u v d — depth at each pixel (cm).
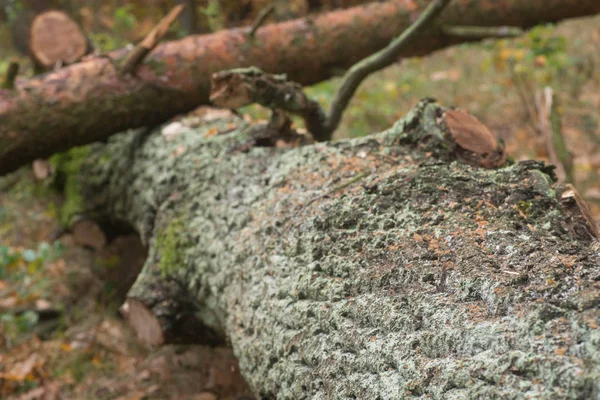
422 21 362
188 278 303
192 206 316
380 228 219
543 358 142
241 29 429
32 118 361
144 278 325
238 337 253
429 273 186
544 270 169
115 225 441
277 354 223
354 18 459
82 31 499
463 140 264
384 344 181
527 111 565
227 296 267
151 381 364
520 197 211
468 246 191
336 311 202
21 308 413
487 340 156
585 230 202
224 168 313
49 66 484
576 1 509
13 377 358
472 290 173
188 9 680
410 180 232
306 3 726
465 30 486
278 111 321
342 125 562
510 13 505
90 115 375
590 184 484
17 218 496
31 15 842
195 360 378
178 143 360
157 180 351
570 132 558
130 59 382
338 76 459
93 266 453
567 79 642
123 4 813
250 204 279
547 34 714
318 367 201
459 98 620
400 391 169
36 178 520
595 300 151
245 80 295
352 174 257
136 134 402
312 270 221
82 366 376
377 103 595
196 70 400
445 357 164
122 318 416
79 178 446
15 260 424
